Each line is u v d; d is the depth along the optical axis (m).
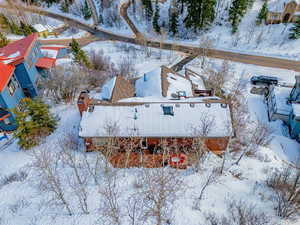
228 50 56.28
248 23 62.16
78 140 26.33
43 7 86.44
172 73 35.81
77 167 21.77
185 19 62.53
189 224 17.38
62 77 33.22
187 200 19.16
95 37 66.31
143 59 53.16
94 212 17.75
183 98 29.16
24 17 72.50
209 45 50.12
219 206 18.97
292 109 32.69
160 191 15.33
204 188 19.33
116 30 70.06
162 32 56.69
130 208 17.75
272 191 20.72
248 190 20.84
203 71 47.91
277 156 27.44
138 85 35.69
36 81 35.78
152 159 23.03
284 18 58.81
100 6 81.12
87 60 42.72
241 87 42.72
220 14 66.06
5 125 29.95
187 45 59.72
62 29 71.75
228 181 21.62
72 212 17.86
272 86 39.25
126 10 79.44
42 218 17.61
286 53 52.75
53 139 26.33
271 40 56.59
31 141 24.94
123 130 23.89
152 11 70.31
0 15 68.50
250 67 49.09
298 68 48.19
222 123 24.03
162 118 24.55
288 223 17.97
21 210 18.22
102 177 20.78
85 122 24.38
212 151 25.62
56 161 20.31
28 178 21.02
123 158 23.48
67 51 50.62
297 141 31.41
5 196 19.44
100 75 40.59
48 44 61.34
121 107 25.45
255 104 39.03
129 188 19.77
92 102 26.44
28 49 34.28
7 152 25.92
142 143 25.02
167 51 57.09
